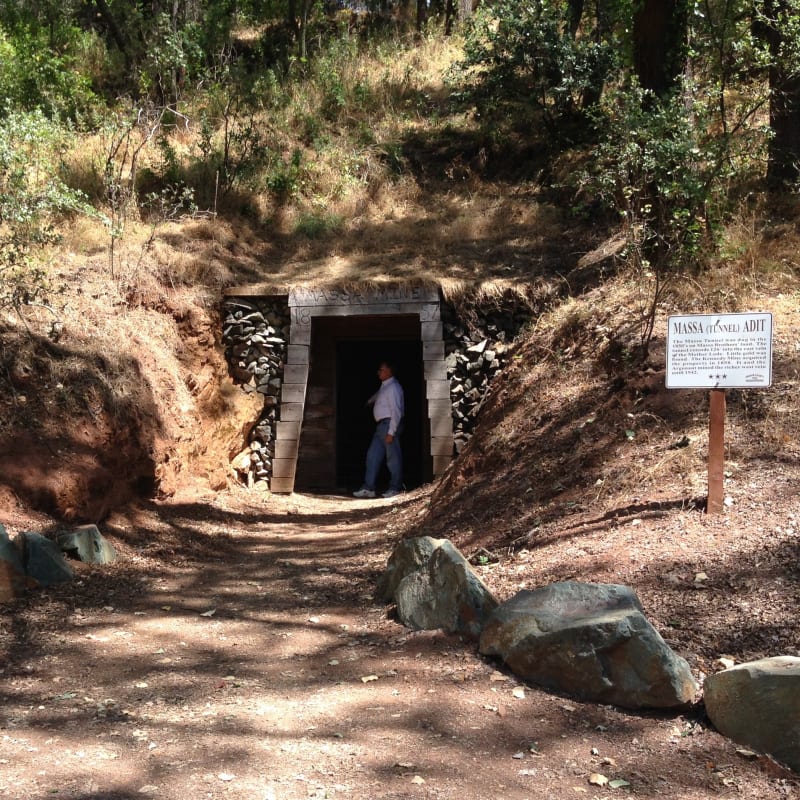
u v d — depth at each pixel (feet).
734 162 31.50
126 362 30.73
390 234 44.70
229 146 51.01
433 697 13.61
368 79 62.44
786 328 25.45
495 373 37.73
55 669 15.39
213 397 36.63
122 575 21.77
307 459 42.60
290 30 71.87
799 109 34.73
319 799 10.52
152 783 10.90
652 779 11.06
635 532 18.34
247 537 28.37
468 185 50.34
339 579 22.21
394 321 42.37
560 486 22.97
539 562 18.51
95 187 42.57
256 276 40.37
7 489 22.56
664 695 12.79
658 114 29.91
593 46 49.16
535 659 14.01
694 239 29.96
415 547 18.88
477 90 51.98
